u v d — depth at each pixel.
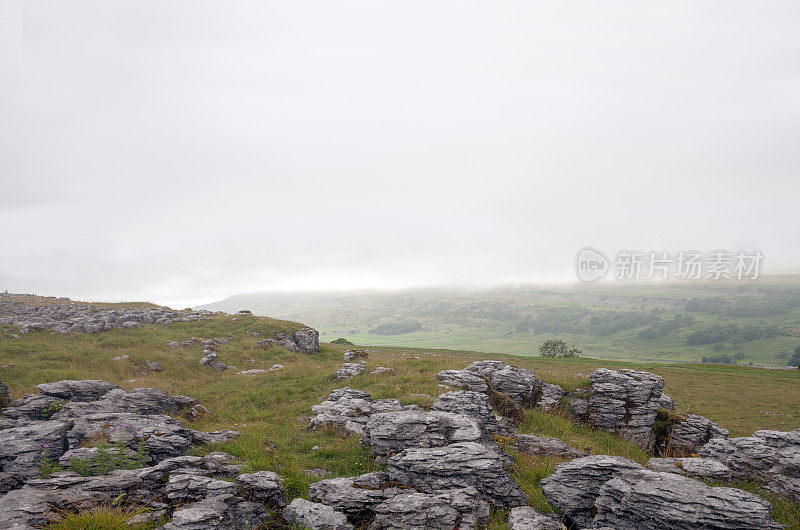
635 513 11.62
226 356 44.31
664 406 31.12
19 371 31.42
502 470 14.41
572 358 112.94
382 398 25.42
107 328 47.47
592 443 22.89
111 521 10.07
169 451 16.31
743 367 96.94
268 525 11.96
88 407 21.23
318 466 16.97
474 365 32.03
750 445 17.66
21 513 9.98
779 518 13.53
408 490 13.69
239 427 22.22
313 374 34.72
